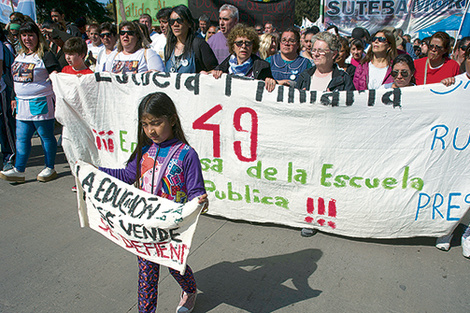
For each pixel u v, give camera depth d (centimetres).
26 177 480
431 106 281
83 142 405
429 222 302
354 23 971
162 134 198
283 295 258
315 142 306
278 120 311
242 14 632
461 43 403
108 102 381
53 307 252
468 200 290
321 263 292
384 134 292
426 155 290
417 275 275
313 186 317
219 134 333
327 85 336
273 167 324
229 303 252
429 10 991
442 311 239
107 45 461
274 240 325
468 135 281
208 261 298
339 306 246
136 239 208
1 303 256
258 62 350
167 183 204
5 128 466
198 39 393
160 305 252
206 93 328
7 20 771
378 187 302
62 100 389
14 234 345
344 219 316
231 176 339
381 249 309
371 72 385
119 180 213
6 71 472
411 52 680
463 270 280
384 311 241
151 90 352
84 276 284
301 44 511
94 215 221
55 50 566
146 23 611
